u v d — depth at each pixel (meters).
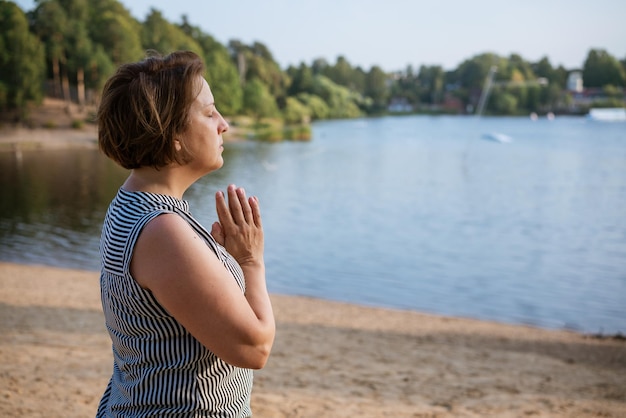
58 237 20.00
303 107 122.38
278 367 6.26
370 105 172.25
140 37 90.31
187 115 1.28
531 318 11.98
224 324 1.21
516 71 180.62
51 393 4.64
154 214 1.24
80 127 66.50
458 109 180.75
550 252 19.56
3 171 42.41
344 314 10.76
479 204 31.16
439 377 6.27
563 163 54.91
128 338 1.28
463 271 16.47
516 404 5.33
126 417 1.31
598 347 8.98
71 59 72.31
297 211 27.95
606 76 180.00
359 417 4.65
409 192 35.53
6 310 8.73
